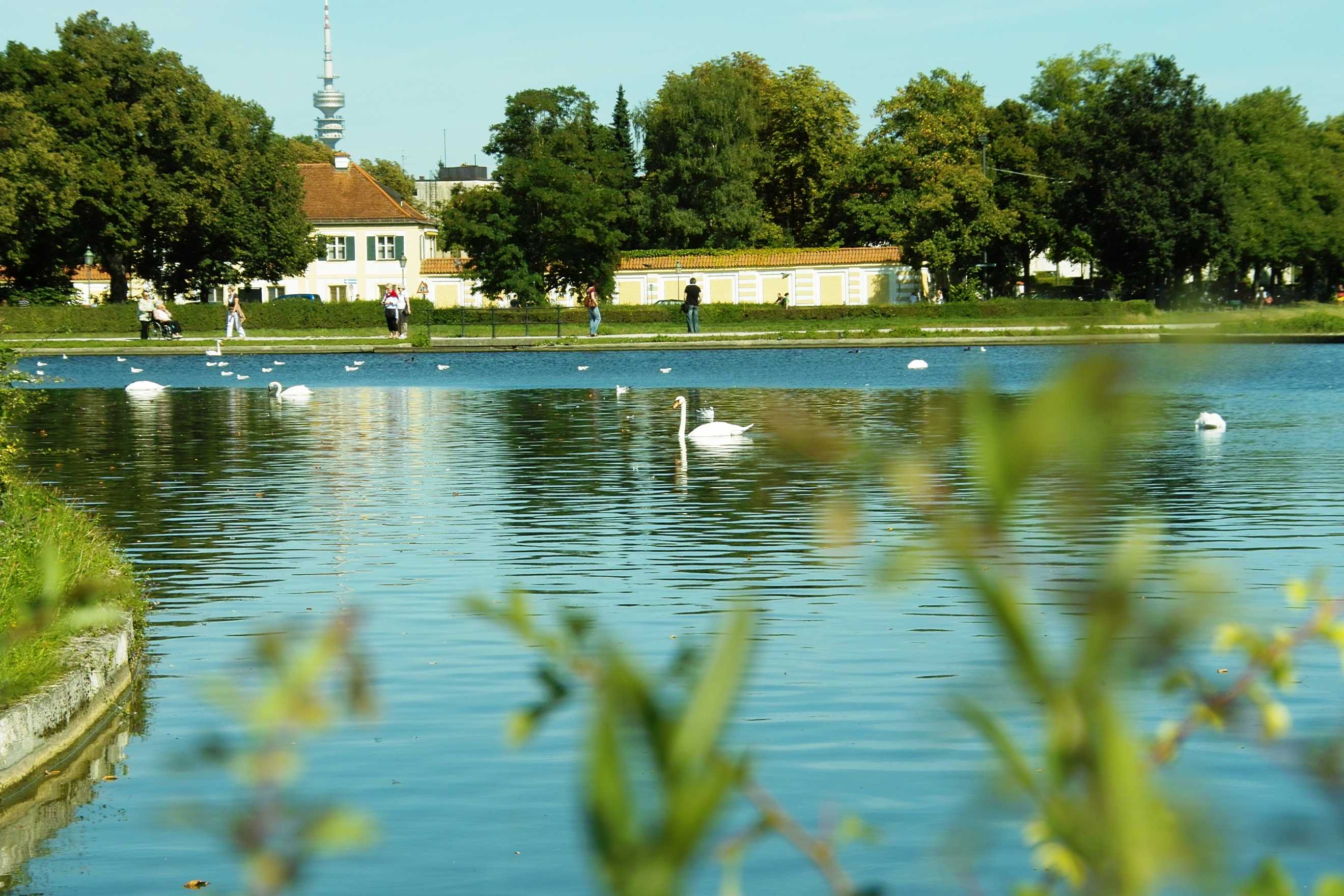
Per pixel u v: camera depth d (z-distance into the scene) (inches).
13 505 579.8
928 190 4598.9
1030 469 40.6
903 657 462.6
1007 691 42.7
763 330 3331.7
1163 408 42.8
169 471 1028.5
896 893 267.6
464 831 315.0
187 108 3816.4
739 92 5014.8
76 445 1220.5
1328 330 2343.8
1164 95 4156.0
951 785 334.0
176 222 3784.5
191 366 2536.9
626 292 4862.2
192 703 429.7
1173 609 42.2
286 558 671.8
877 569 42.9
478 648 482.0
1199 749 344.5
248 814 48.8
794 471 984.9
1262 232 4222.4
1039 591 46.1
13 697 376.5
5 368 684.1
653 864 36.4
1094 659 42.1
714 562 645.3
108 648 434.6
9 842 320.8
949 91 4751.5
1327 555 629.6
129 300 3964.1
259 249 4109.3
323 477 991.6
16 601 412.8
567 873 290.4
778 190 5462.6
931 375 2076.8
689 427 1331.2
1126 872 39.1
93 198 3634.4
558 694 55.7
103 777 366.0
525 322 3548.2
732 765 37.7
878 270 4722.0
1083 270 4719.5
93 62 3715.6
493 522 776.9
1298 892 232.8
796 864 289.9
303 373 2326.5
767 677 439.8
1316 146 4690.0
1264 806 301.4
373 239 5398.6
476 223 3846.0
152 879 298.4
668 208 5029.5
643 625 510.9
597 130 4795.8
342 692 49.8
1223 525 719.7
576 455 1111.6
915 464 42.9
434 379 2156.7
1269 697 56.3
